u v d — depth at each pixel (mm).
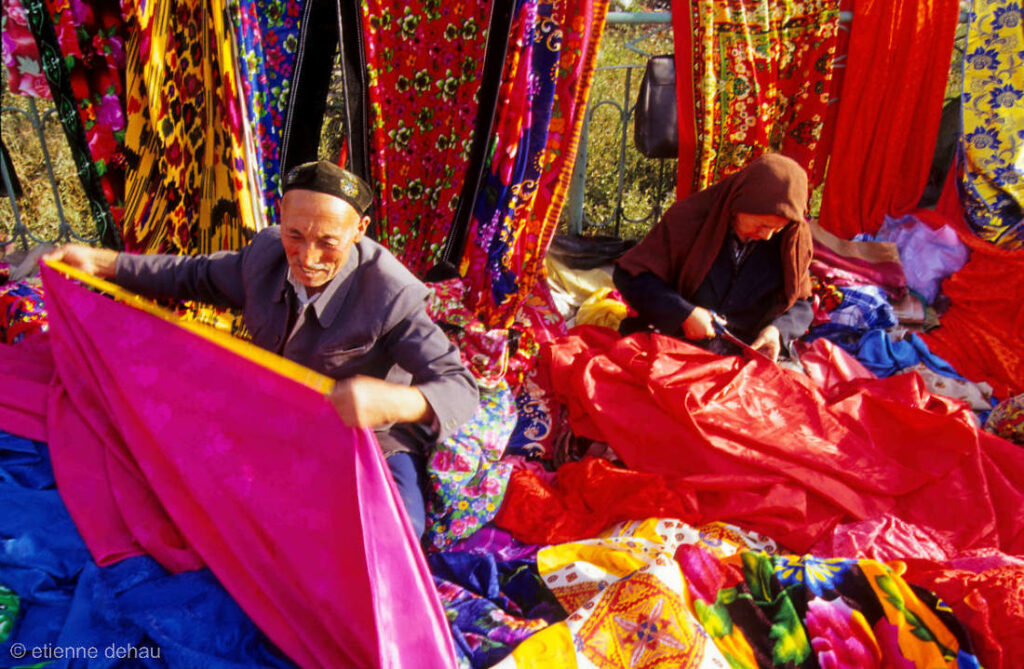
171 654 1845
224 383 1978
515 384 3242
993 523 2590
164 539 2096
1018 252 3803
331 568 1877
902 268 3959
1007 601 2158
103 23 3115
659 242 3264
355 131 3279
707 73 3830
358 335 2098
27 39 3195
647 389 3000
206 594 2004
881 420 3033
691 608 2178
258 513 1931
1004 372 3607
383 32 3186
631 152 5520
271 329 2170
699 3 3760
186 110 3119
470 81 3266
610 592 2098
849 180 4293
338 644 1874
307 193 1898
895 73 4082
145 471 2115
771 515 2623
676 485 2680
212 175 3141
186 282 2324
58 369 2400
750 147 4016
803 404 2982
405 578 1800
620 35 6074
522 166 3328
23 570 2006
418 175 3469
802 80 4051
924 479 2723
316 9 3045
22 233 3889
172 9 2930
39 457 2344
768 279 3205
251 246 2217
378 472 1771
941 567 2369
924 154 4254
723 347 3279
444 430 1981
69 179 5066
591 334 3482
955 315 3867
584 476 2748
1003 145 4047
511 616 2172
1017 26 3953
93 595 1950
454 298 3223
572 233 4461
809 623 2141
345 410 1753
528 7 3090
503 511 2643
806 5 3914
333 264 1998
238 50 2928
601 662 1967
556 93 3340
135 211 3135
